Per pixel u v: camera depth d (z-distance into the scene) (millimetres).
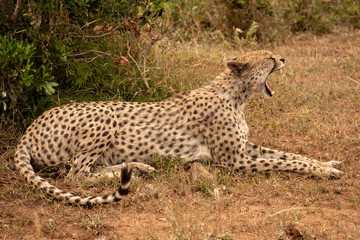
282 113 12945
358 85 14461
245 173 9727
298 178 9523
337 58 17078
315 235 7234
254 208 8250
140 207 8305
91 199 8172
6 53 9758
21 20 11016
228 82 10141
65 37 11086
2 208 8227
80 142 9266
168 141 9742
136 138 9633
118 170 9422
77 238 7426
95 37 11789
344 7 21500
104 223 7746
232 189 8992
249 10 19188
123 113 9688
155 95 12391
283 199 8617
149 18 11570
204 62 16047
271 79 14922
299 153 10984
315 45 19000
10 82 10414
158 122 9742
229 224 7641
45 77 10398
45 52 10625
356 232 7309
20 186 8938
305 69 16016
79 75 11781
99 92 12148
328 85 14461
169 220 7832
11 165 9672
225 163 9773
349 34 19875
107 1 11688
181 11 18359
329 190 8828
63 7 10953
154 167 9852
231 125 9758
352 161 10367
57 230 7625
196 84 13812
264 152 10523
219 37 18500
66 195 8328
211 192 8477
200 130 9812
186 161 9852
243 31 19000
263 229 7477
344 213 8000
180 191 8789
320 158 10492
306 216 7902
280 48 18641
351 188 9039
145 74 12281
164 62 14500
